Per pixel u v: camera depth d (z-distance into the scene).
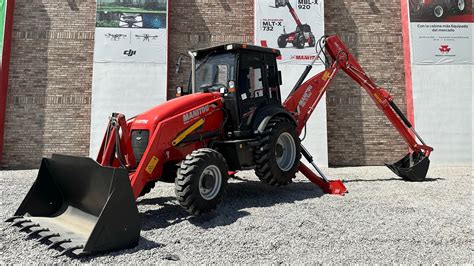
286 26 10.88
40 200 3.96
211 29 11.38
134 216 3.24
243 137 5.12
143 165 3.92
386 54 11.63
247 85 5.41
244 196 5.57
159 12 10.64
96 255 3.01
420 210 4.65
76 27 10.88
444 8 11.20
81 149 10.52
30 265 2.81
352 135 11.26
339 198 5.41
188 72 11.13
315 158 10.47
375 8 11.76
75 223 3.63
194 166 3.97
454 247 3.31
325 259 2.99
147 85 10.41
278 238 3.49
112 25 10.44
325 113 10.64
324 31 11.38
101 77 10.26
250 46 5.41
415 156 7.51
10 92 10.47
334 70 6.86
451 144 10.82
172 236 3.56
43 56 10.69
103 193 3.39
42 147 10.41
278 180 5.34
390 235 3.61
